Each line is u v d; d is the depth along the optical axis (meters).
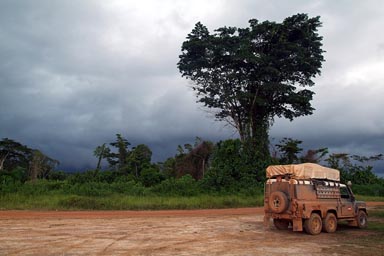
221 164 41.47
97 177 44.91
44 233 13.27
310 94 46.12
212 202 30.20
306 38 44.19
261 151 44.66
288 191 14.93
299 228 14.39
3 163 65.94
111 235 13.20
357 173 56.41
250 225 17.36
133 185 37.66
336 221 15.55
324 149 56.06
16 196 27.70
